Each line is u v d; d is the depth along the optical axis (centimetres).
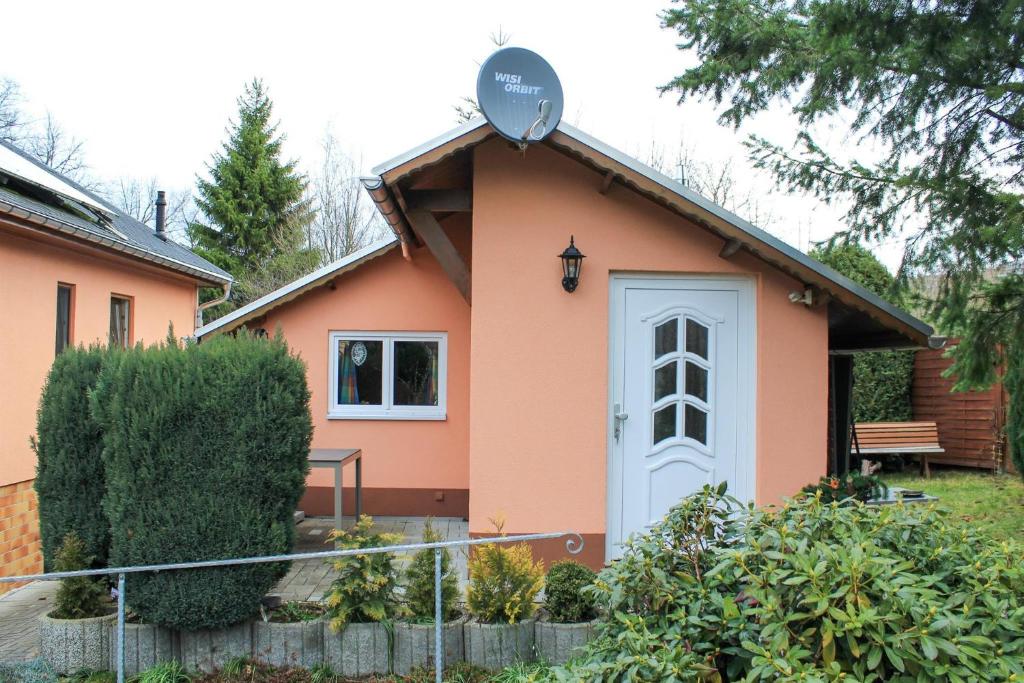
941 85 668
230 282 1332
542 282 634
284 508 488
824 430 654
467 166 687
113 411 459
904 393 1385
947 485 1152
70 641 462
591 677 317
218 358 469
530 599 467
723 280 662
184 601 449
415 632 457
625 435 652
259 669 459
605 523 634
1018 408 995
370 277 943
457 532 837
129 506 455
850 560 286
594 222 638
